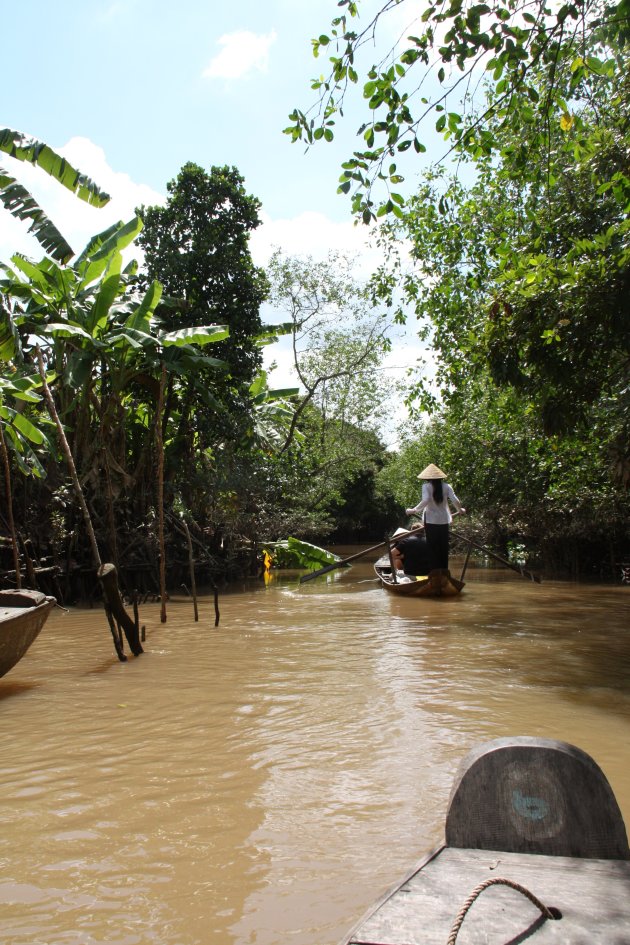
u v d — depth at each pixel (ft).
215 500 55.11
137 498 51.78
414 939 5.41
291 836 11.65
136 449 54.19
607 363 28.71
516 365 28.50
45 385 29.22
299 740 16.33
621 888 6.19
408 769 14.43
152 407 55.06
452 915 5.75
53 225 47.34
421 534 49.49
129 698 20.34
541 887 6.22
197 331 47.62
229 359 56.34
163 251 57.47
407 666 24.07
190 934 9.04
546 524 57.67
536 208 33.19
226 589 54.44
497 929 5.52
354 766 14.66
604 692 20.21
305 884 10.18
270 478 62.39
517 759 7.28
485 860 6.86
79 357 44.75
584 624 33.22
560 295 26.43
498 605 40.37
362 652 26.78
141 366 49.55
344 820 12.22
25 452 42.14
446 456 64.03
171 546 53.78
